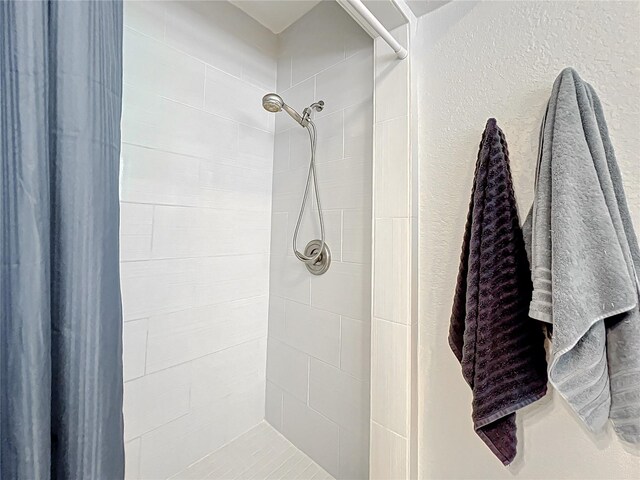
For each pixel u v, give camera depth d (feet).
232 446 4.07
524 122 2.30
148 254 3.34
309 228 3.99
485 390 2.05
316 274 3.89
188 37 3.66
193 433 3.76
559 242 1.73
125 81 3.16
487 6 2.51
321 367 3.80
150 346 3.38
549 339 2.09
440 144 2.74
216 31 3.92
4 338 1.44
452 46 2.69
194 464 3.76
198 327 3.78
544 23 2.23
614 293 1.64
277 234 4.46
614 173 1.86
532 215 2.04
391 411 2.84
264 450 4.02
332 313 3.69
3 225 1.44
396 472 2.80
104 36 1.83
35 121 1.48
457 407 2.61
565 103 1.87
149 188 3.34
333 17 3.85
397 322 2.82
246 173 4.25
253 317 4.38
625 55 1.93
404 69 2.85
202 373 3.83
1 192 1.43
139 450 3.31
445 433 2.67
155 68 3.38
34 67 1.48
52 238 1.61
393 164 2.89
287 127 4.39
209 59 3.85
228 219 4.06
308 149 4.05
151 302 3.38
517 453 2.29
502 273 2.07
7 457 1.44
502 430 2.10
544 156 1.93
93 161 1.72
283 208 4.39
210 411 3.92
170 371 3.55
